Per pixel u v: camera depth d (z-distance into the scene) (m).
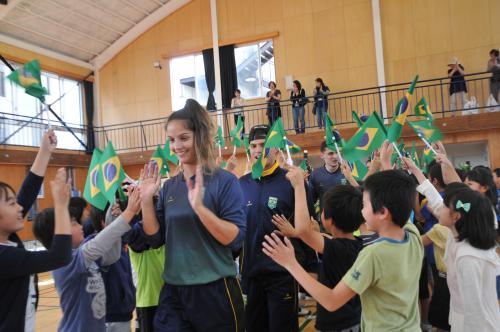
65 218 1.39
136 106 12.45
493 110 8.34
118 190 2.22
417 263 1.48
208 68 11.48
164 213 1.75
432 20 9.68
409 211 1.43
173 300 1.64
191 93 11.95
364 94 9.30
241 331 1.63
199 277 1.58
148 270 2.48
